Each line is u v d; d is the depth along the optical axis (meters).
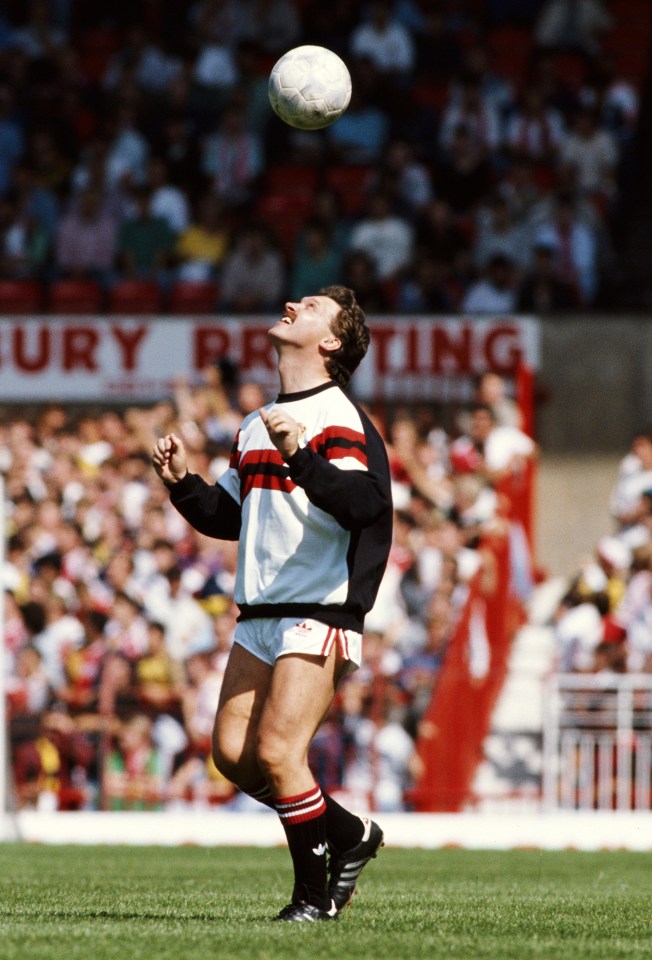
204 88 74.44
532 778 49.09
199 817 40.94
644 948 14.42
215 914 17.61
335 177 72.12
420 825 41.34
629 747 45.75
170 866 28.92
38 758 46.75
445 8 79.19
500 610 50.56
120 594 50.56
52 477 58.19
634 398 61.44
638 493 53.97
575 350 61.66
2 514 40.00
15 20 81.19
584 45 76.12
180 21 80.81
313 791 16.05
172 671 49.03
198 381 62.91
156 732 47.47
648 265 68.31
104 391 63.38
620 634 48.62
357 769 46.34
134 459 58.34
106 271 68.81
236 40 77.75
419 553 51.22
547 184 69.31
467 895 22.00
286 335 16.59
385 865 30.77
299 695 15.79
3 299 67.69
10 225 70.69
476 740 48.25
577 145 68.69
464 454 53.53
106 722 47.19
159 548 52.91
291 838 16.11
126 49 77.94
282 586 15.95
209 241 68.62
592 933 15.90
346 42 77.75
